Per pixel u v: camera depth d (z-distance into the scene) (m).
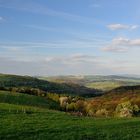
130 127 53.50
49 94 145.00
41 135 43.97
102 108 98.19
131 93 121.94
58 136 44.00
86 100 123.81
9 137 41.91
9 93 115.56
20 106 72.75
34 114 62.47
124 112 83.50
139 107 85.56
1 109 64.38
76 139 43.19
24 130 46.09
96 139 44.09
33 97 119.38
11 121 52.66
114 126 53.62
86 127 51.19
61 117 61.41
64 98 131.12
